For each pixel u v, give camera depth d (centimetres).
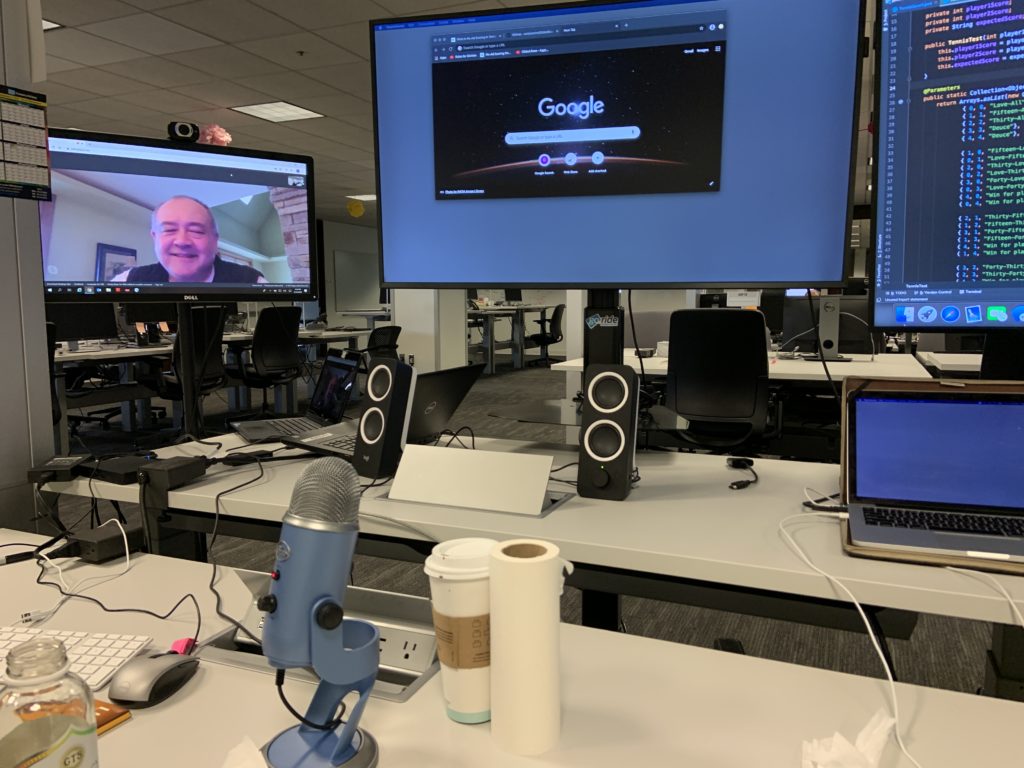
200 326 377
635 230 136
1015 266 109
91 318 489
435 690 73
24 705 52
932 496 100
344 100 625
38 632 84
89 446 497
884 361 346
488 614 65
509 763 60
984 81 107
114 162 150
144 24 453
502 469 113
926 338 402
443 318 677
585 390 121
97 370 544
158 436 537
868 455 105
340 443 151
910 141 112
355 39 481
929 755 60
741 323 291
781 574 85
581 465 119
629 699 70
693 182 131
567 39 134
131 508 182
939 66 109
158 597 96
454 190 145
